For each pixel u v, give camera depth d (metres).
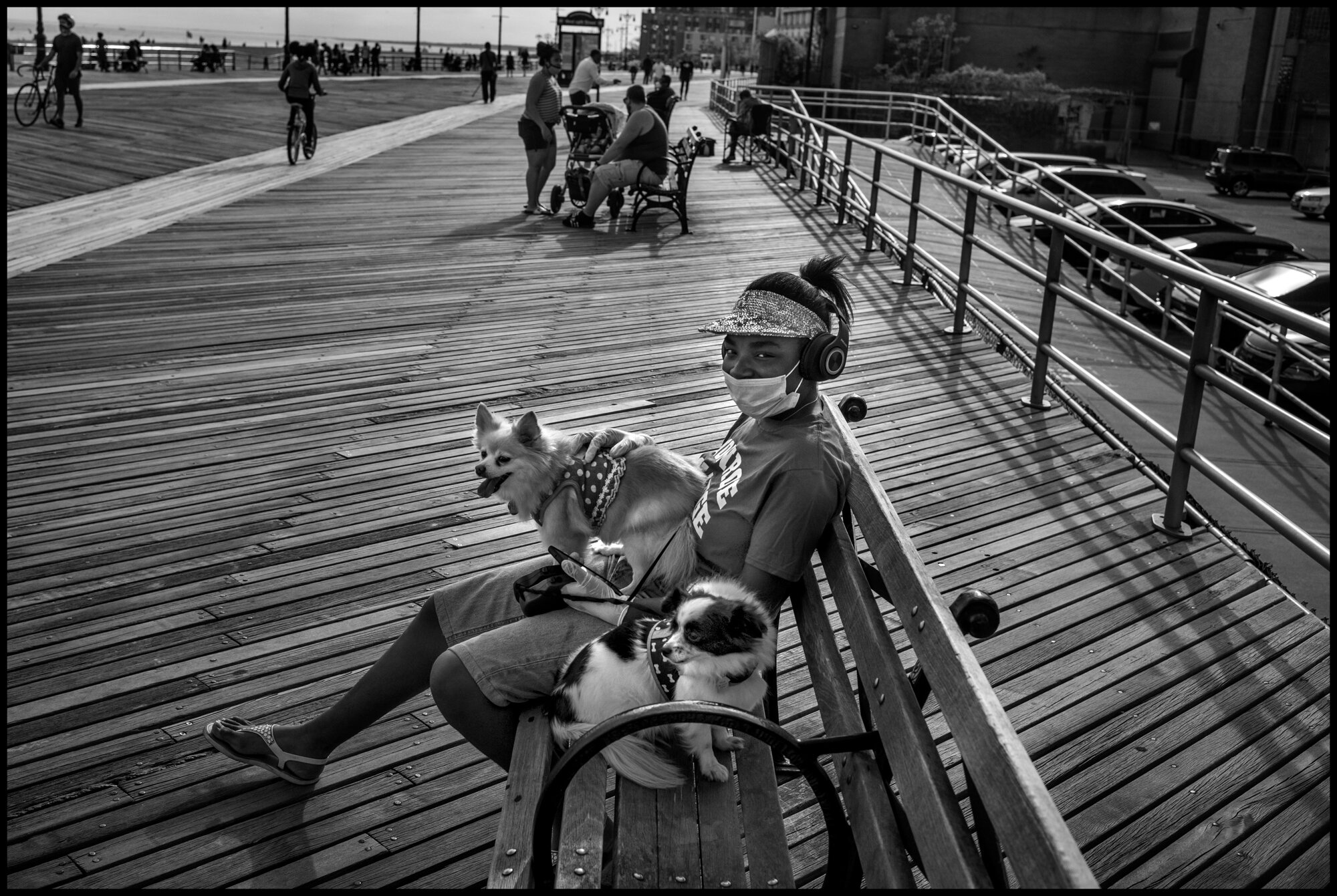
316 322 7.57
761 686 1.98
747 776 2.06
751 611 1.87
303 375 6.34
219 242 10.29
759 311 2.17
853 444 2.61
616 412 5.70
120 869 2.40
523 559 4.04
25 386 5.98
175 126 19.72
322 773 2.76
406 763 2.82
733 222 12.29
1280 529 3.35
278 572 3.89
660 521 2.68
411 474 4.86
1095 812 2.60
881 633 1.89
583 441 2.84
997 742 1.40
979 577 3.86
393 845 2.50
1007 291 12.10
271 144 18.47
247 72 46.78
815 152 14.03
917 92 50.66
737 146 22.48
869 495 2.27
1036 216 5.61
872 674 1.85
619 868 1.79
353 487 4.70
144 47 44.00
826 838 2.52
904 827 1.80
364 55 56.34
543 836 1.73
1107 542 4.16
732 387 2.21
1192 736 2.90
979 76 50.59
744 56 110.19
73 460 4.93
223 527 4.26
